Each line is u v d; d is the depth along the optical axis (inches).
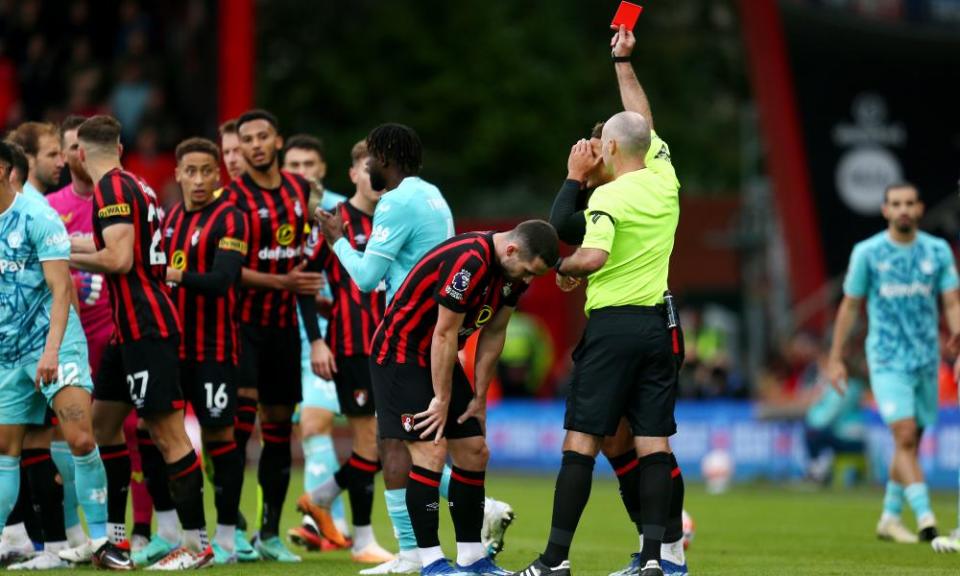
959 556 1402.6
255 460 2871.6
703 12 5467.5
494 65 4864.7
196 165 1310.3
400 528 1193.4
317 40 4852.4
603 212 1068.5
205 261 1315.2
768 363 3309.5
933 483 2554.1
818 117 3213.6
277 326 1384.1
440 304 1066.7
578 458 1068.5
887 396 1611.7
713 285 3848.4
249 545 1364.4
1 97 3245.6
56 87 3267.7
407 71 4857.3
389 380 1110.4
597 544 1539.1
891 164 3233.3
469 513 1130.0
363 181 1363.2
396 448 1193.4
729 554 1429.6
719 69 5447.8
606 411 1064.8
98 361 1412.4
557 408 2940.5
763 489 2588.6
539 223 1065.5
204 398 1289.4
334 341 1358.3
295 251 1371.8
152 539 1323.8
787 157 3198.8
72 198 1395.2
